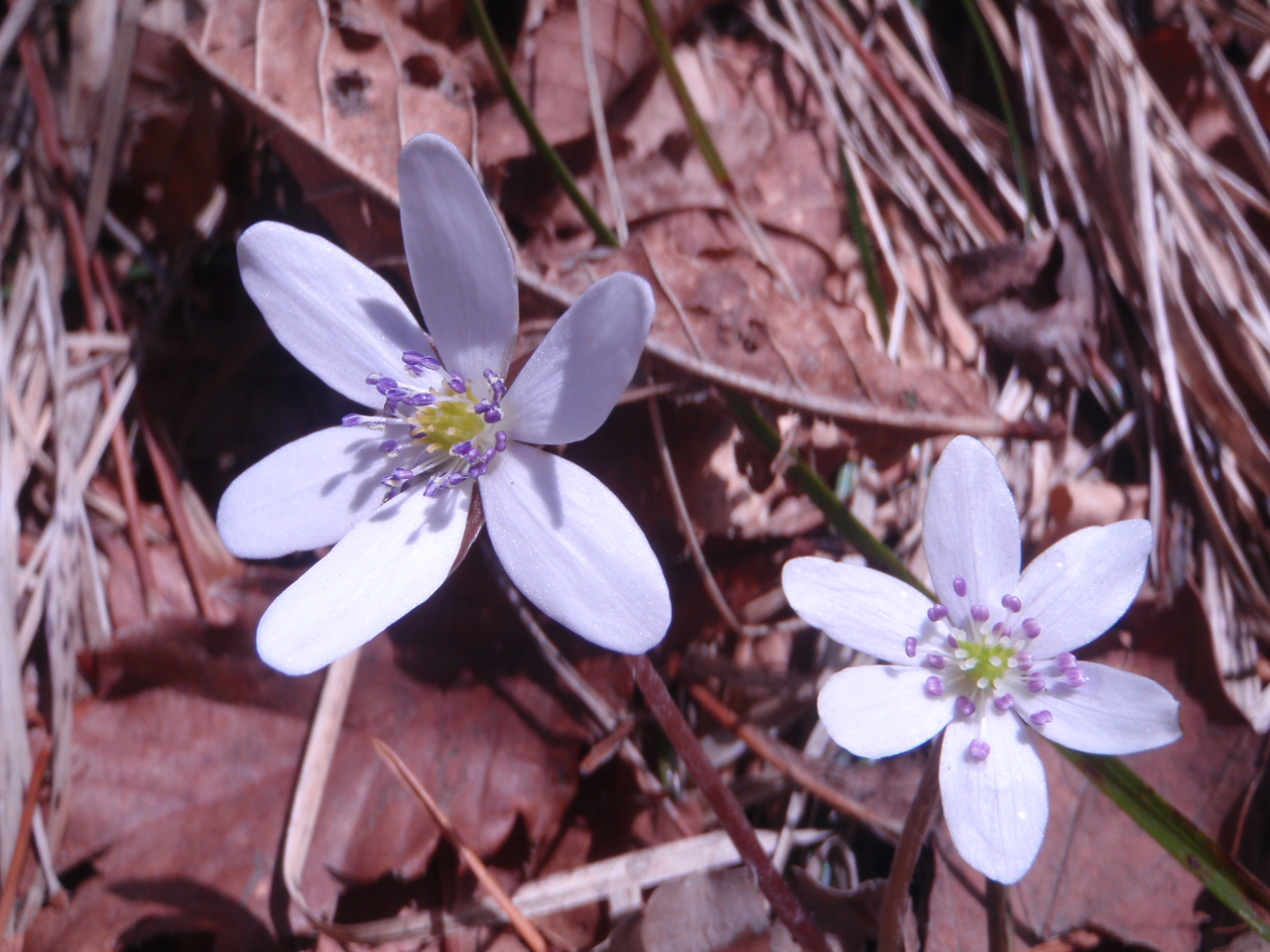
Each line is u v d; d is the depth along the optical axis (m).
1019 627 0.06
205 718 0.08
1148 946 0.07
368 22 0.08
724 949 0.06
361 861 0.07
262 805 0.07
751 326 0.08
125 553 0.08
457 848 0.07
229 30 0.08
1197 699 0.07
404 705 0.08
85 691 0.08
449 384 0.06
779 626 0.08
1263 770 0.07
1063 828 0.07
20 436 0.08
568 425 0.06
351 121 0.08
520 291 0.08
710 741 0.08
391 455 0.06
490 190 0.08
